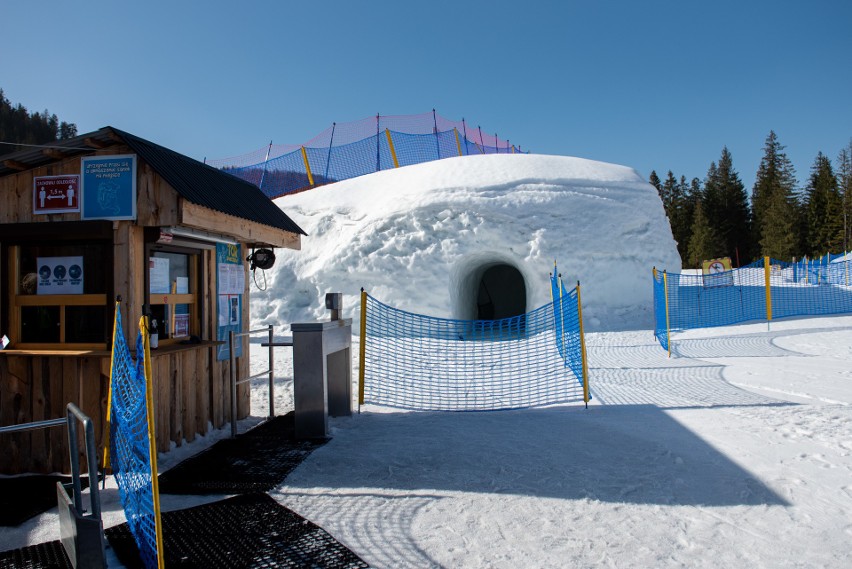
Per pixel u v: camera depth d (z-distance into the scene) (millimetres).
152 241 4637
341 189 21062
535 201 17797
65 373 4594
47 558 3016
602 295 17281
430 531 3305
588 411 6434
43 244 4734
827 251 56219
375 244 17672
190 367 5398
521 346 12430
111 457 4215
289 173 25562
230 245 6227
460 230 17328
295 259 18781
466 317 19656
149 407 2510
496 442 5180
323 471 4426
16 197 4703
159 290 4992
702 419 5832
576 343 8922
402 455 4816
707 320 17766
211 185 5414
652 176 72438
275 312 17609
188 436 5328
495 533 3266
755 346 12117
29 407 4645
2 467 4637
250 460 4715
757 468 4309
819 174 61188
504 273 25266
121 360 3678
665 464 4449
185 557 2967
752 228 63562
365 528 3359
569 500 3750
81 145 4543
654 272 14516
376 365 10141
